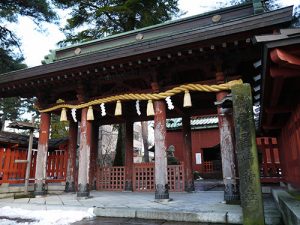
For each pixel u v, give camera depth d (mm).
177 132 26297
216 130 25297
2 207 7602
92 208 6727
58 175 12375
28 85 9742
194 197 8641
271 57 3732
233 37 6520
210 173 23500
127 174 11898
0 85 9969
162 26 9961
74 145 11930
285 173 9570
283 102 6348
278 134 11164
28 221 6117
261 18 6066
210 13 9250
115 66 8109
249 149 4668
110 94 9156
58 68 8578
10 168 10438
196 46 6930
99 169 12508
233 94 5000
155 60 7645
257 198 4465
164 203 7219
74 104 9750
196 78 9469
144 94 8398
